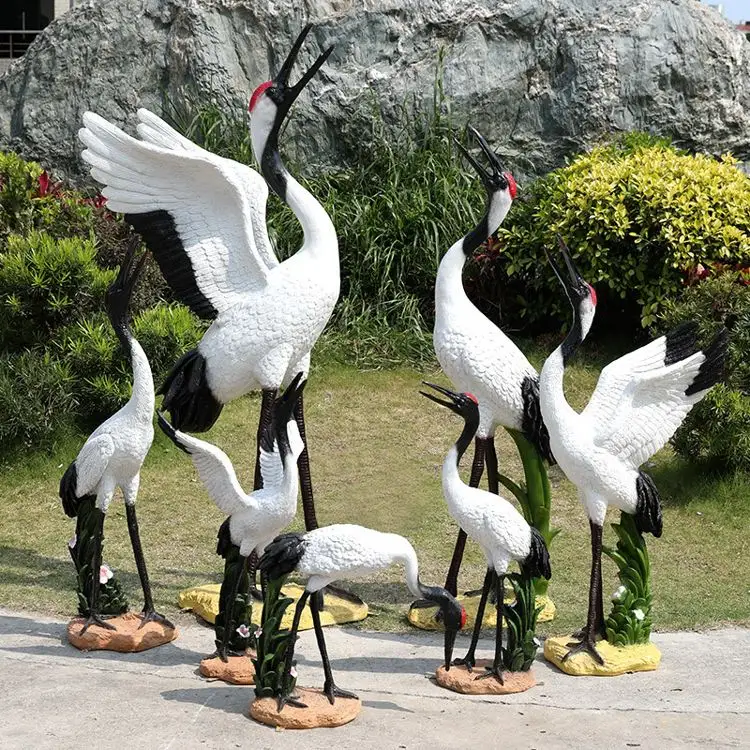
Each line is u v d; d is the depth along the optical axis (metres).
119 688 3.95
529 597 3.99
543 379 4.11
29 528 5.26
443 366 4.39
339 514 5.41
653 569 4.93
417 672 4.12
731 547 5.10
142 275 6.24
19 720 3.74
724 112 7.11
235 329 4.26
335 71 7.14
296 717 3.72
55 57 7.30
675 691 3.98
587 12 7.11
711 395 5.35
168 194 4.27
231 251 4.28
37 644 4.25
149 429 4.17
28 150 7.31
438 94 7.07
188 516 5.39
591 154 6.67
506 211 4.37
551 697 3.94
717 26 7.13
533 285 6.62
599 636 4.19
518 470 5.81
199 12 7.11
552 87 7.11
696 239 6.12
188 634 4.37
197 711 3.81
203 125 6.94
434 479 5.72
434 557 5.06
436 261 6.66
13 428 5.67
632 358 4.17
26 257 5.88
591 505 4.11
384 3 7.15
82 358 5.80
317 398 6.33
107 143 4.25
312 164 7.17
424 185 6.88
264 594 3.84
